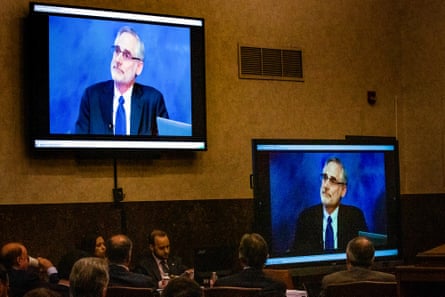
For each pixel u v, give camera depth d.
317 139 8.31
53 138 7.15
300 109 8.94
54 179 7.32
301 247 7.95
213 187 8.25
